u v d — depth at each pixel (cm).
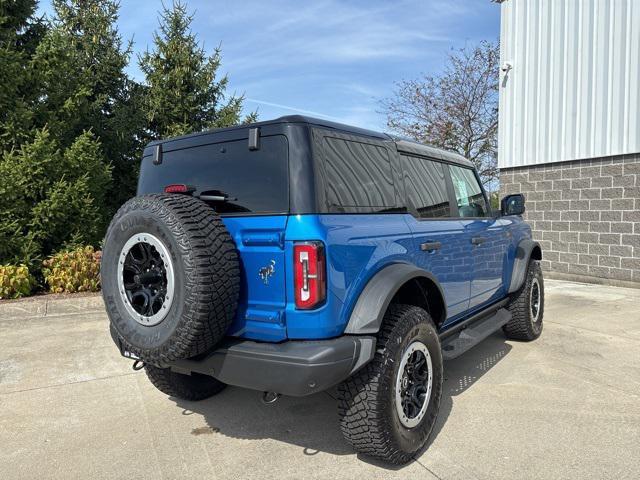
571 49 991
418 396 307
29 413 379
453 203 425
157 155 347
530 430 338
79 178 902
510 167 1125
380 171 328
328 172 280
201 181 313
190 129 1343
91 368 481
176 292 254
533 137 1071
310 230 257
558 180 1028
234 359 266
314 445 324
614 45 920
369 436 278
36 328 629
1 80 863
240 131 296
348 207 288
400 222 329
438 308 351
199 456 311
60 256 845
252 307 272
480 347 536
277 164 276
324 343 258
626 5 898
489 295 472
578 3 973
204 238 254
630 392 405
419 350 304
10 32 904
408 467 293
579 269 999
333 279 261
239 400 401
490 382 430
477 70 2097
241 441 330
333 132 295
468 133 2138
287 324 260
